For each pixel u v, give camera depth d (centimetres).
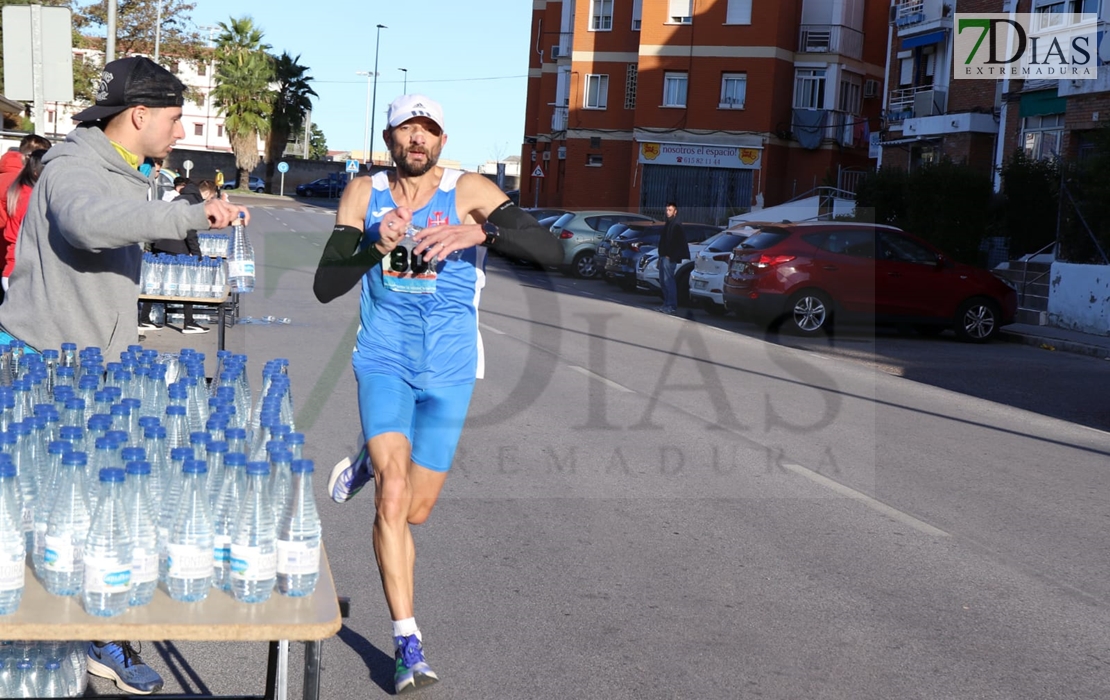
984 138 3278
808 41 4444
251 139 7306
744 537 627
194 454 284
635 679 436
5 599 258
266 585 278
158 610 269
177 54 5766
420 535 604
